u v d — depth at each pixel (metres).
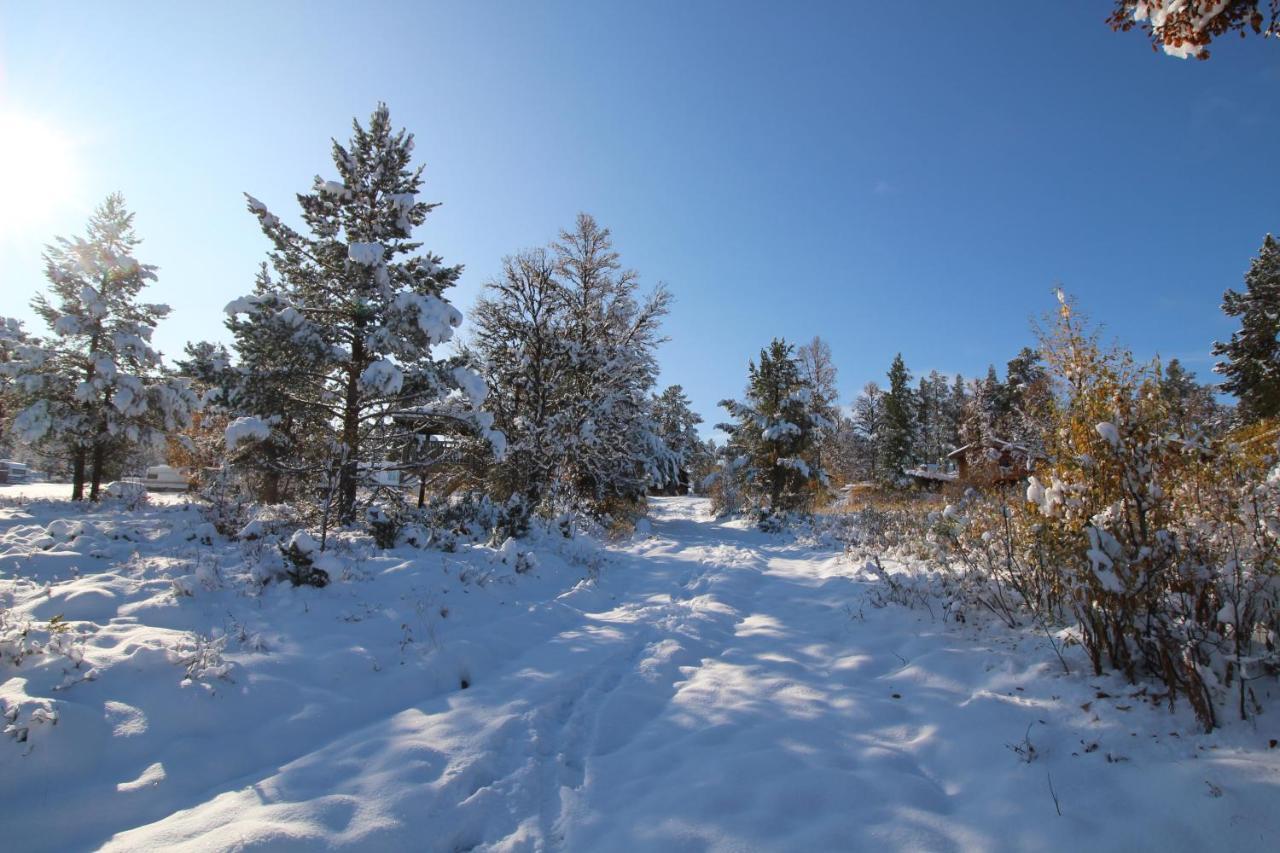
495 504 13.83
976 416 28.72
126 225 21.27
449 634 6.52
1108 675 4.41
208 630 5.59
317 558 7.04
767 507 21.27
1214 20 3.49
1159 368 4.48
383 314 13.15
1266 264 23.05
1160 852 2.80
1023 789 3.42
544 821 3.53
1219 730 3.55
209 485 11.09
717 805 3.49
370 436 13.48
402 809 3.49
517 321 20.08
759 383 24.78
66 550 7.46
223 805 3.50
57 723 3.74
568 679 5.64
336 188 13.25
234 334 12.77
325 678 5.21
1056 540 4.73
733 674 5.80
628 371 21.19
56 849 3.14
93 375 19.81
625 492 22.34
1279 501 4.03
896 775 3.76
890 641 6.24
